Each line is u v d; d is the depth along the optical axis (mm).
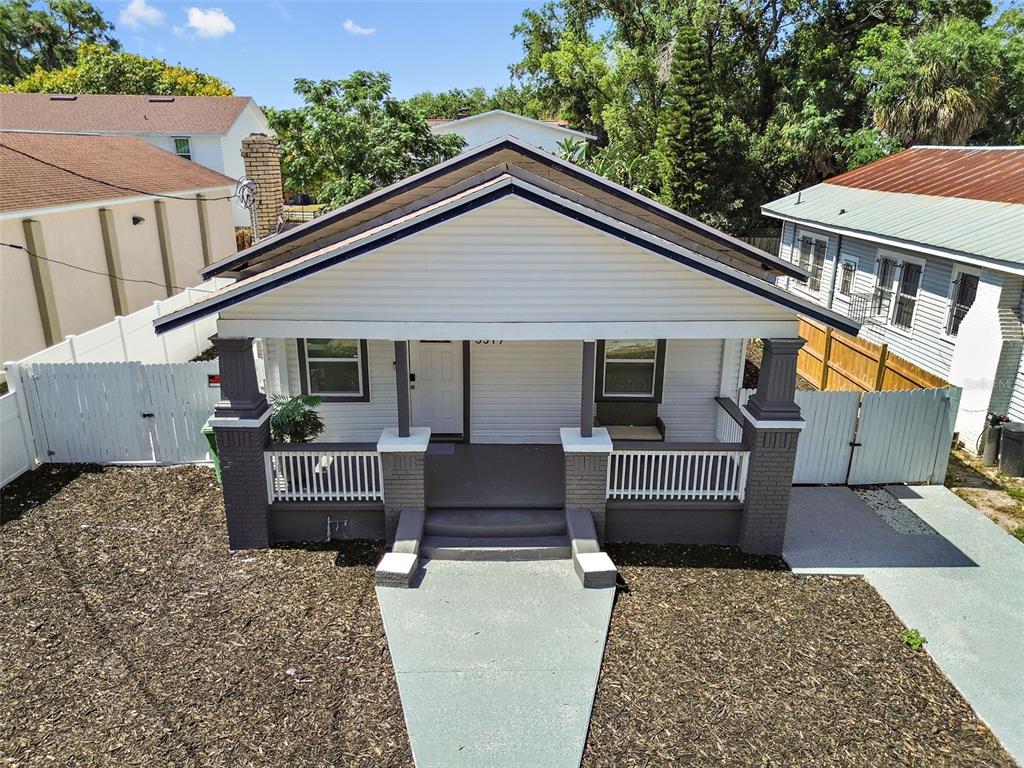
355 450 8680
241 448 8398
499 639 7066
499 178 7465
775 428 8289
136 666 6719
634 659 6844
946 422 10547
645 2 41812
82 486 10719
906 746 5855
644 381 10750
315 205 47844
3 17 60406
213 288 22422
